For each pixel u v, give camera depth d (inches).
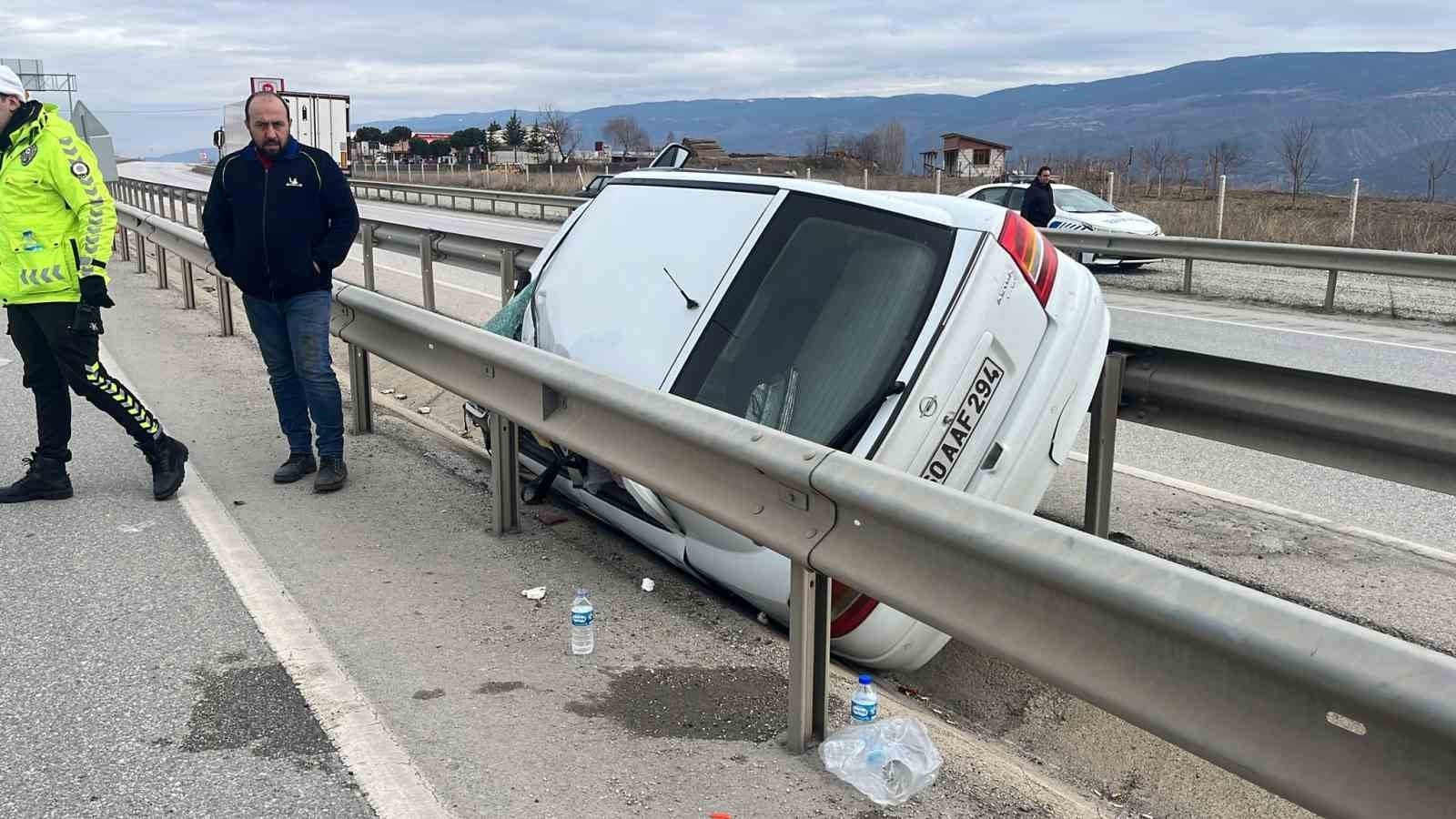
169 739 124.2
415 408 321.4
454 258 408.5
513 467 194.5
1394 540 209.2
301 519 204.1
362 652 147.6
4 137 190.1
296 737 124.6
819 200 170.6
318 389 217.0
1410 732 70.2
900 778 116.6
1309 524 218.7
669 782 116.0
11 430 269.7
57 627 154.2
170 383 321.7
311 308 216.5
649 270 181.8
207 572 175.0
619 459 152.6
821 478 114.5
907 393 145.7
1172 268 675.4
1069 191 703.1
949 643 180.1
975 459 154.6
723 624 159.5
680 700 135.2
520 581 174.2
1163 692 85.6
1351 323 469.7
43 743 123.0
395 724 127.8
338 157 1844.2
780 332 160.4
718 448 129.6
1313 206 989.8
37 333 203.8
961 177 1467.8
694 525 159.2
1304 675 74.3
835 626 144.2
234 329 418.9
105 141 938.1
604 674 141.9
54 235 193.3
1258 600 79.0
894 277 158.1
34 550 185.0
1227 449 278.5
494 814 109.5
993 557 96.4
